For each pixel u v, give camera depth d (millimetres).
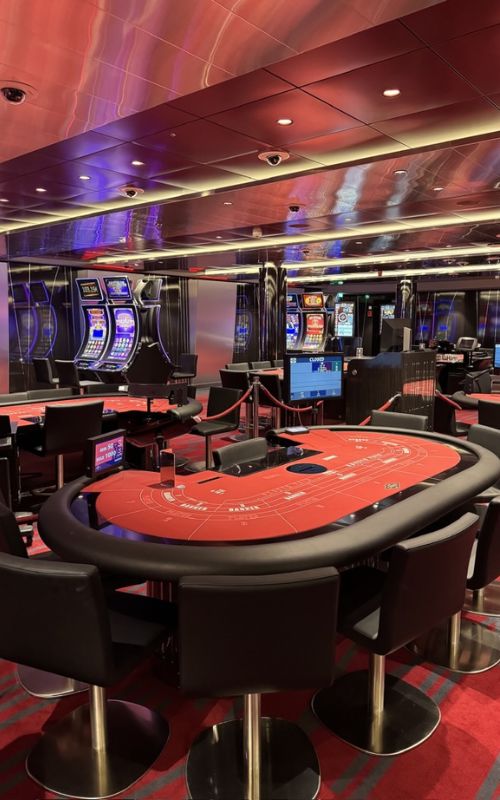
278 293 12555
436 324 18078
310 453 3070
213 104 3811
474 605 3092
